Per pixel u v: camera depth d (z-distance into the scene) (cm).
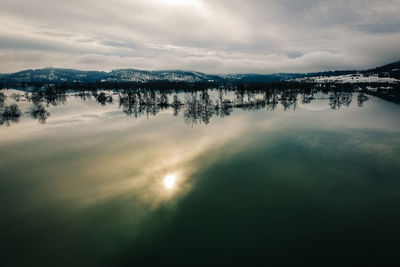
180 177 4594
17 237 3008
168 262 2619
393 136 6875
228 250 2759
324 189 4009
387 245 2742
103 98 17050
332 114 10962
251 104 15438
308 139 6825
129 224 3247
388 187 3997
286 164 5081
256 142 6669
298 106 14362
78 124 9412
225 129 8331
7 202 3791
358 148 5925
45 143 6825
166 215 3425
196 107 12744
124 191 4109
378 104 13912
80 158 5625
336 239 2866
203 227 3159
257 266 2533
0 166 5209
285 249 2742
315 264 2523
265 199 3778
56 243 2906
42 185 4334
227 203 3691
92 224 3250
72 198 3891
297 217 3306
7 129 8556
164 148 6281
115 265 2589
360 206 3506
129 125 9225
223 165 5116
